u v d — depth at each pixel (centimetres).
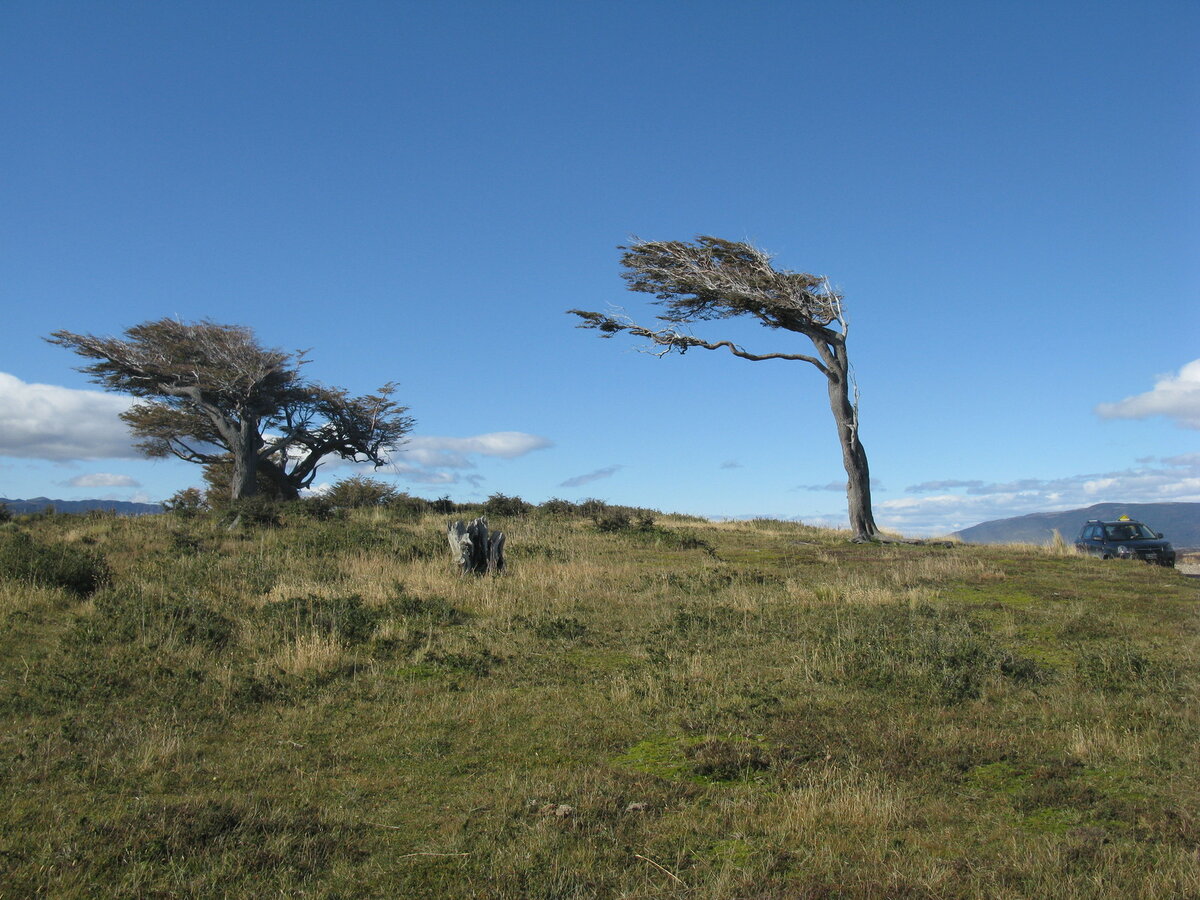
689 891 505
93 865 532
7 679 953
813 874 528
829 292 2966
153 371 4966
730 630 1219
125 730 798
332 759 743
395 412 5834
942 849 564
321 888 516
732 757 721
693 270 3081
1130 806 626
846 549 2525
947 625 1190
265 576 1545
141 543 2005
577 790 660
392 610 1297
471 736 800
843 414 2947
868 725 811
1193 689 889
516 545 2117
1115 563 2081
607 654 1119
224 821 591
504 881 518
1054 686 939
